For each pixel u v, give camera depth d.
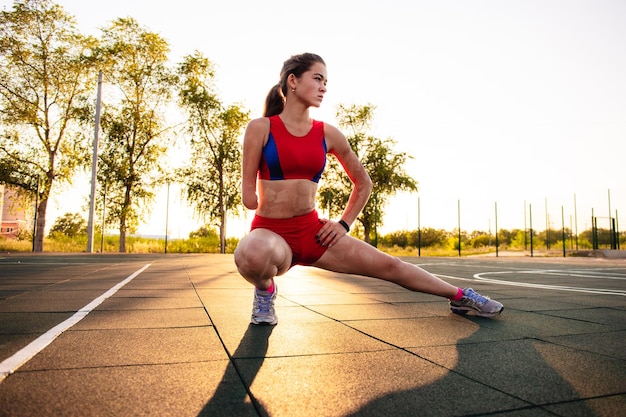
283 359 1.88
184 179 26.95
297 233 2.49
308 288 5.20
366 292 4.73
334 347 2.11
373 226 29.19
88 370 1.69
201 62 26.45
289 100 2.47
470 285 5.83
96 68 22.50
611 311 3.40
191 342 2.19
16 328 2.52
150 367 1.74
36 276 6.58
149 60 24.53
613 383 1.59
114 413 1.26
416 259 18.89
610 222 26.23
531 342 2.26
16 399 1.36
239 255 2.39
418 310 3.36
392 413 1.29
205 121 26.59
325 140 2.55
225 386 1.52
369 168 28.97
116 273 7.30
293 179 2.44
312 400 1.39
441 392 1.48
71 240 27.88
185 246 28.91
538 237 33.28
